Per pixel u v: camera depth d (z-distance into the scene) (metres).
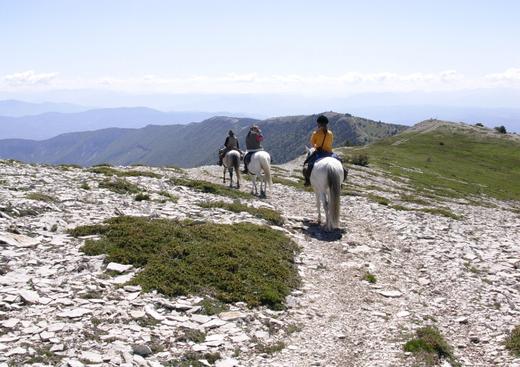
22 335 9.97
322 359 10.70
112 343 9.98
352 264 17.66
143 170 39.00
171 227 17.61
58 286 12.55
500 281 16.70
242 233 18.62
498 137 146.38
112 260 14.58
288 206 28.03
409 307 14.18
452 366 10.66
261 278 14.62
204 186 29.41
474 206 45.03
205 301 12.75
